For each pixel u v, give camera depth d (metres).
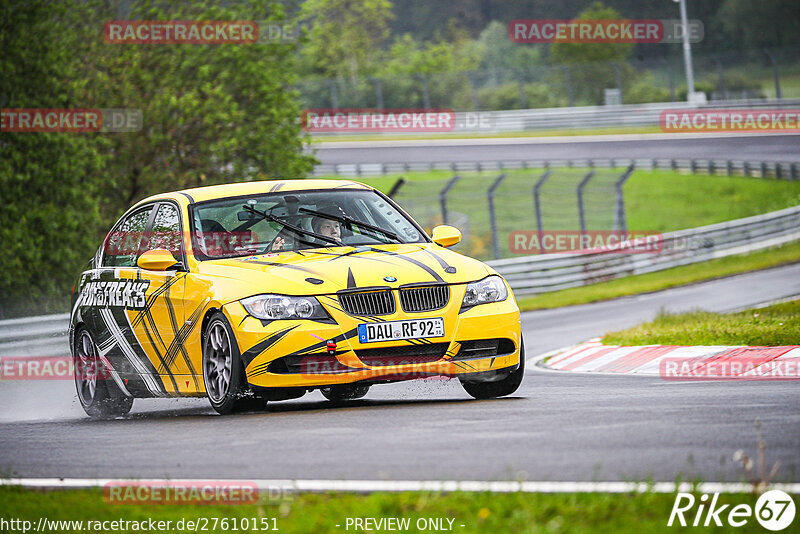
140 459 18.88
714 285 85.94
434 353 24.58
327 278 24.56
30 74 79.50
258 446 19.12
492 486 14.52
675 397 24.19
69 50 88.00
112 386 30.61
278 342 23.86
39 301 76.50
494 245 98.81
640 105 194.75
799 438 17.52
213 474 16.88
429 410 22.98
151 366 28.23
